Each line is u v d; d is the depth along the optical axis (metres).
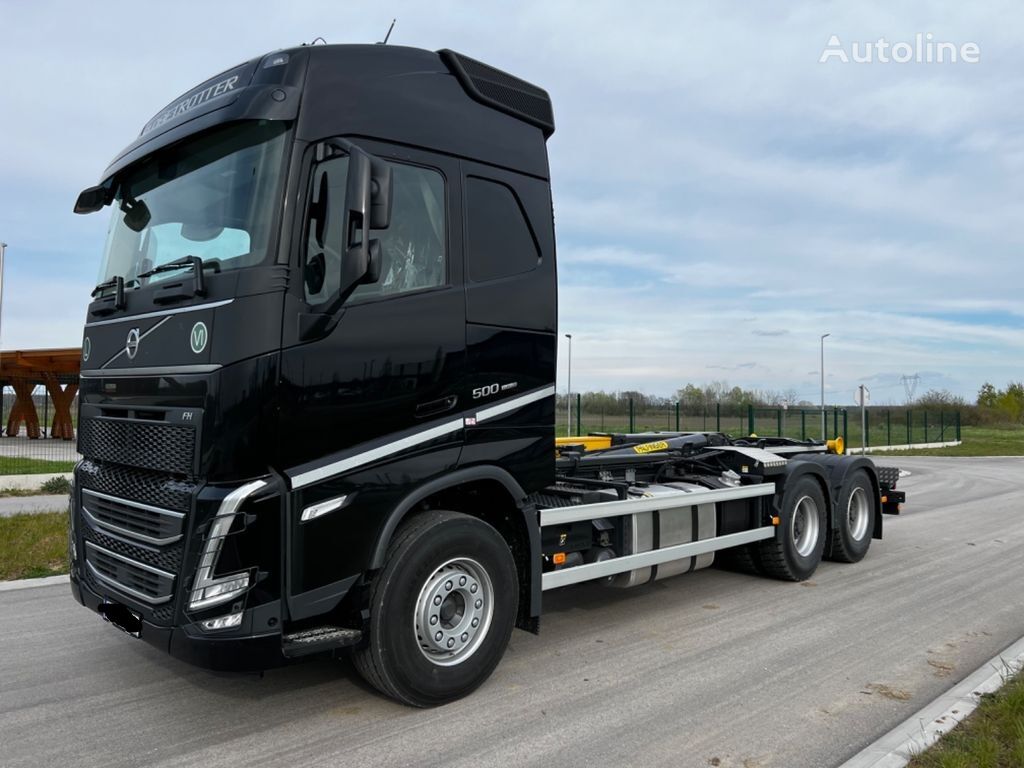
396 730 4.13
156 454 4.01
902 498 9.54
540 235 5.09
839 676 5.02
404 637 4.21
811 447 9.77
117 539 4.27
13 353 29.03
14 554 8.34
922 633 5.98
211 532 3.67
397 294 4.25
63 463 19.70
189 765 3.72
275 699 4.55
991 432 56.34
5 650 5.40
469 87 4.81
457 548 4.43
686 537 6.51
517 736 4.07
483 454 4.61
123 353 4.38
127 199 4.83
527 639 5.78
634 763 3.78
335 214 4.03
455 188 4.62
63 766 3.70
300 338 3.85
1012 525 11.84
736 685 4.84
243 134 4.11
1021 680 4.64
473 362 4.58
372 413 4.10
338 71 4.18
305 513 3.85
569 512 5.27
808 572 7.83
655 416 27.11
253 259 3.83
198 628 3.68
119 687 4.72
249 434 3.71
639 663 5.25
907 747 3.83
